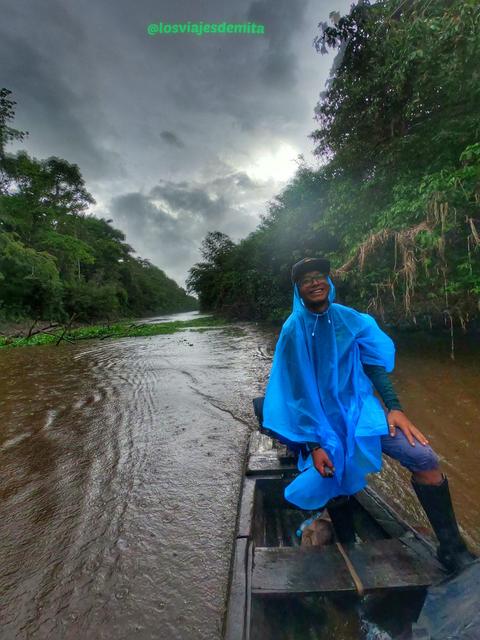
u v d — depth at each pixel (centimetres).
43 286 2353
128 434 354
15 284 2278
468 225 490
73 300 2886
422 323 835
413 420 354
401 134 677
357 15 640
